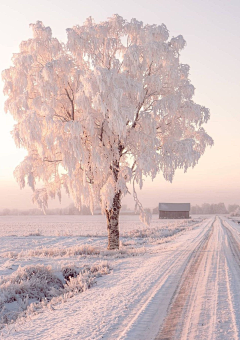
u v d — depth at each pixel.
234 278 9.83
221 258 14.15
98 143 20.05
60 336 5.45
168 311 6.66
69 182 19.91
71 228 64.00
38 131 18.08
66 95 20.62
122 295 8.32
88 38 20.22
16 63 19.45
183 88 21.06
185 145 19.25
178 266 12.35
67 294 9.30
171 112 19.95
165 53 20.12
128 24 21.03
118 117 18.17
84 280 10.71
